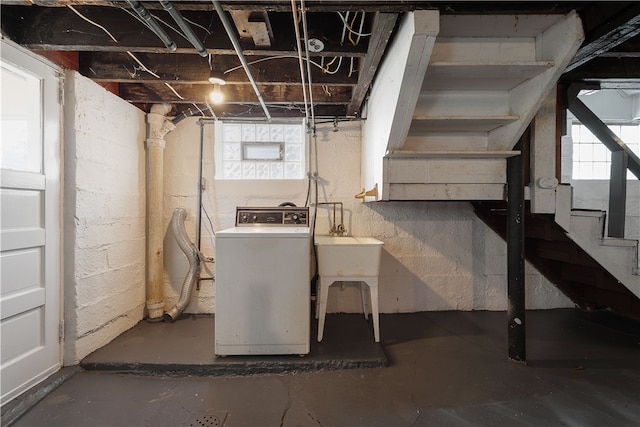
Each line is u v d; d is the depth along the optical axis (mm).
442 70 1435
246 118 2539
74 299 1759
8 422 1335
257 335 1806
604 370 1731
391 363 1826
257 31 1371
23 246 1511
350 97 2273
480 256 2674
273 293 1807
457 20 1335
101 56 1852
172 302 2539
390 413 1405
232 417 1384
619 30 1276
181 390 1589
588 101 2943
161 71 1867
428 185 1752
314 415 1396
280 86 2244
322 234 2602
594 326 2344
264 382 1659
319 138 2604
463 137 1791
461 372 1727
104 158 1988
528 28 1400
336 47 1534
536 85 1493
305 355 1832
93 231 1896
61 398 1513
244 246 1799
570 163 2846
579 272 2422
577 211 1805
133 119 2285
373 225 2629
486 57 1465
